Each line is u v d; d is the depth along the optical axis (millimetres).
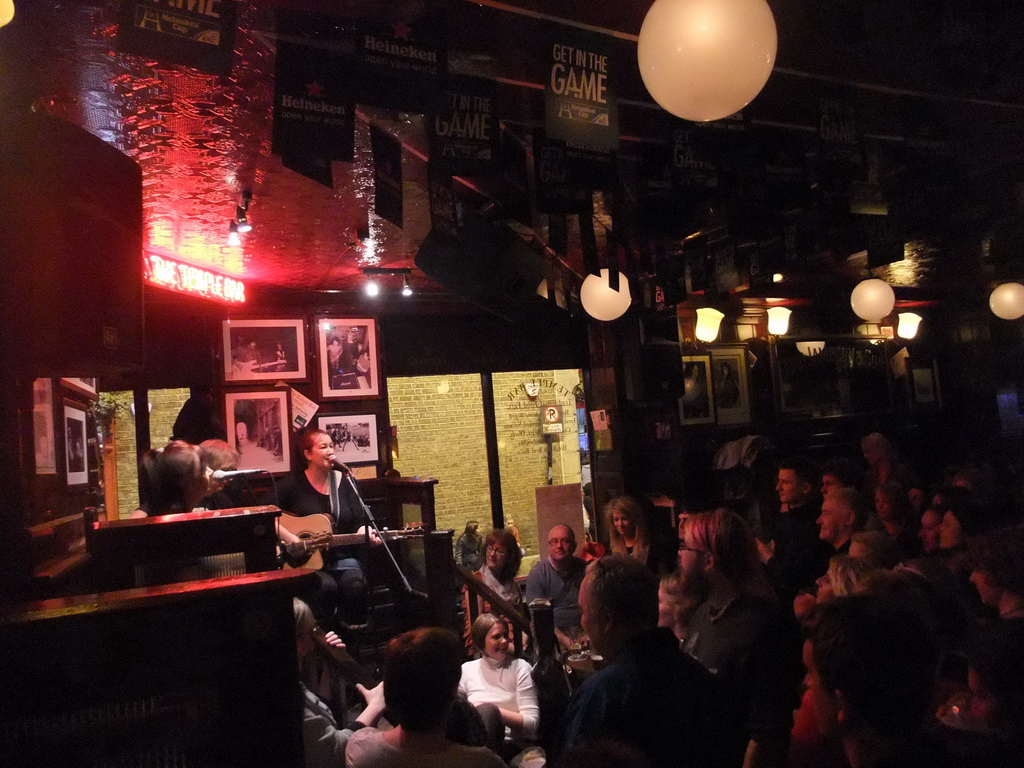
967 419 8680
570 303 5180
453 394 7062
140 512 3154
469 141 2559
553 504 5559
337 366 5637
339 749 2107
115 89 2400
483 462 7078
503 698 3127
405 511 4898
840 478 4172
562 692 3172
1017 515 3086
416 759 1730
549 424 7367
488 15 2447
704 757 1567
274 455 5262
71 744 996
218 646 1057
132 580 1925
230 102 2549
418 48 2352
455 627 4039
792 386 7508
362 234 4223
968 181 4559
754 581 2113
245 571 1992
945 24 3074
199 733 1043
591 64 2680
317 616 4137
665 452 6582
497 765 1747
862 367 8062
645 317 6059
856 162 3398
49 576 1614
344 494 4910
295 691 1087
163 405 6426
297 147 2207
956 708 1926
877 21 2930
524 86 2908
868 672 1357
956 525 3105
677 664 1675
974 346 8781
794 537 3852
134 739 1017
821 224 4879
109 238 1735
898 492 3732
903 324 8172
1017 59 3217
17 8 1883
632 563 1792
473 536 6758
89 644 1009
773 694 1914
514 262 4086
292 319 5508
